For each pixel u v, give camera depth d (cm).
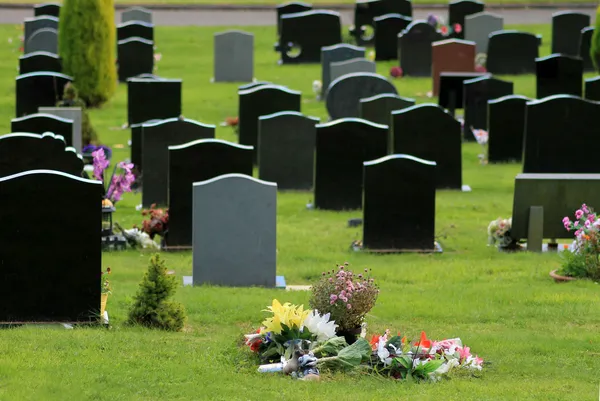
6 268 1238
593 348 1185
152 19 4738
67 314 1252
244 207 1539
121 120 3197
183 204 1834
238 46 3741
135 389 987
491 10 4956
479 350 1166
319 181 2180
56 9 4388
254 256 1548
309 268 1666
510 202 2259
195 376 1033
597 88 2823
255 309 1351
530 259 1712
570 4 5000
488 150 2688
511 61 3794
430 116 2367
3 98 3416
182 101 3431
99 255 1249
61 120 2180
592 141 2362
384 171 1808
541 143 2369
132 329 1231
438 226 2027
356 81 2870
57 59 3338
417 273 1619
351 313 1134
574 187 1756
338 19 4031
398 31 4041
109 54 3356
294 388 996
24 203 1230
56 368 1035
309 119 2358
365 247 1828
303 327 1088
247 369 1062
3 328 1229
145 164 2181
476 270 1641
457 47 3431
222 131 3025
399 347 1080
